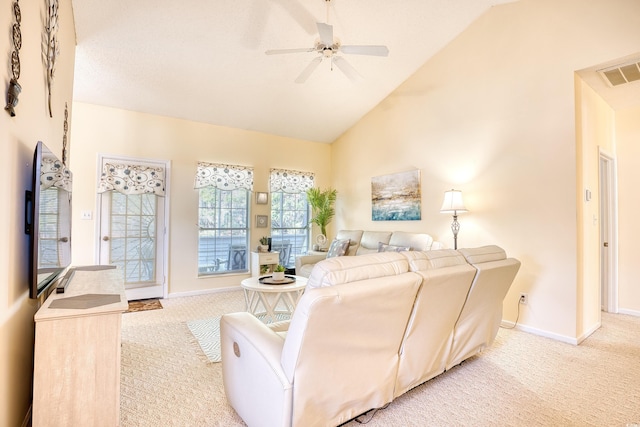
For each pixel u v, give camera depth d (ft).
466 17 12.32
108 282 7.60
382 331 5.26
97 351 5.19
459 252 6.87
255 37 11.37
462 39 12.96
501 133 11.67
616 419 6.08
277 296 12.19
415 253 6.03
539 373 7.82
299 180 19.38
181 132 15.69
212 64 12.44
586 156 10.51
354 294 4.41
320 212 19.08
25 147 5.18
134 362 8.38
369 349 5.23
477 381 7.40
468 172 12.73
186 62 12.16
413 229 15.07
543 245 10.48
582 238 10.14
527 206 10.90
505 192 11.51
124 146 14.28
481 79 12.30
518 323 11.05
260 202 17.94
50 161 6.21
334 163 20.34
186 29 10.69
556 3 10.30
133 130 14.52
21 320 5.32
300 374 4.52
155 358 8.63
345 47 9.55
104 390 5.22
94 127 13.70
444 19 12.25
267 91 14.64
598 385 7.29
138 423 5.88
